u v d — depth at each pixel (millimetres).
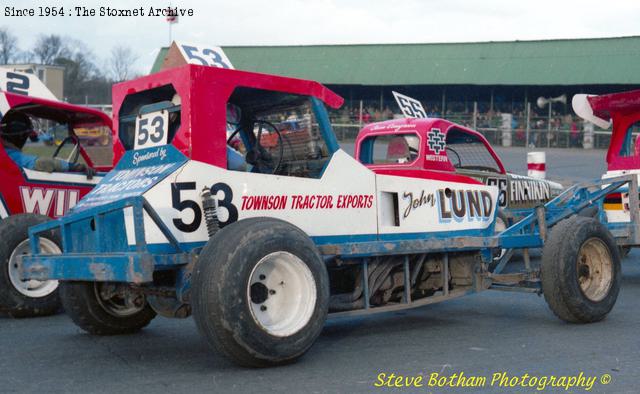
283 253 4785
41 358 5375
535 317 6898
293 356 4828
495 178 10641
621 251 11016
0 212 7352
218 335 4543
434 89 35531
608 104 9891
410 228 6066
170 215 4875
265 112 5922
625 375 4883
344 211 5633
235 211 5090
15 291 6875
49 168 7672
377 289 5922
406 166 9367
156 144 5277
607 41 33469
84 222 5289
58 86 27938
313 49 36812
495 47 34688
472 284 6496
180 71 5066
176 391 4477
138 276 4535
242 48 37562
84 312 5957
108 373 4938
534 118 31922
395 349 5586
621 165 9953
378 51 35969
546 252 6367
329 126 5637
